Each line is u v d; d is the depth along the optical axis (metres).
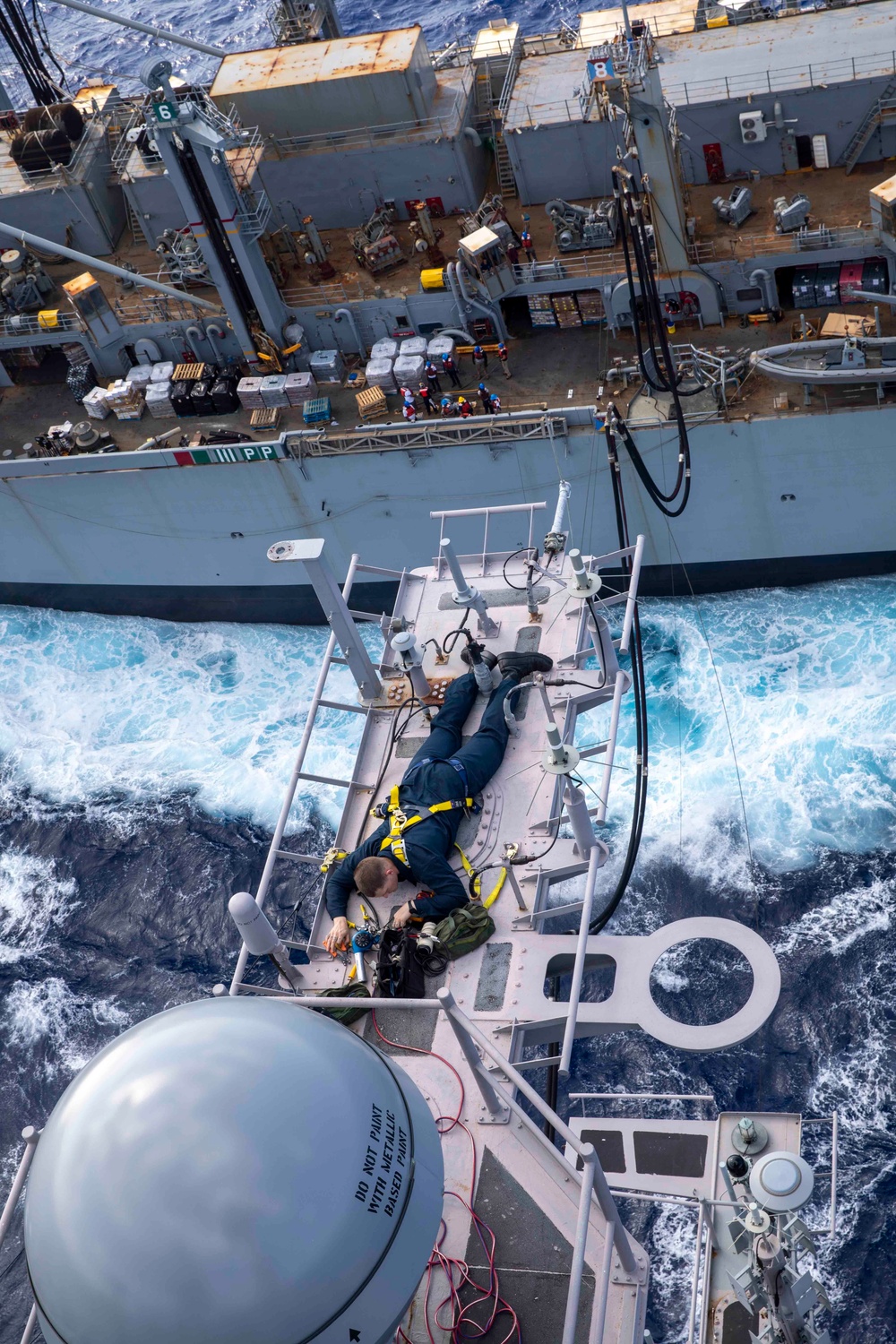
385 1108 9.16
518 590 19.98
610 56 32.91
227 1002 9.30
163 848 36.56
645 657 38.62
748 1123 14.21
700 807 33.97
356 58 41.19
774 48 39.78
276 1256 8.03
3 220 46.31
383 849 16.14
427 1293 12.14
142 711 41.81
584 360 38.88
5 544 44.31
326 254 42.62
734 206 37.97
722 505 37.03
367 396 38.66
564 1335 9.90
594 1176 10.45
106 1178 8.08
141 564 43.62
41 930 34.97
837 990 29.11
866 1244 24.86
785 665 37.19
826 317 37.38
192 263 42.19
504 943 15.59
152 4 80.88
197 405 41.16
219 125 36.72
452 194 42.53
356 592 42.66
